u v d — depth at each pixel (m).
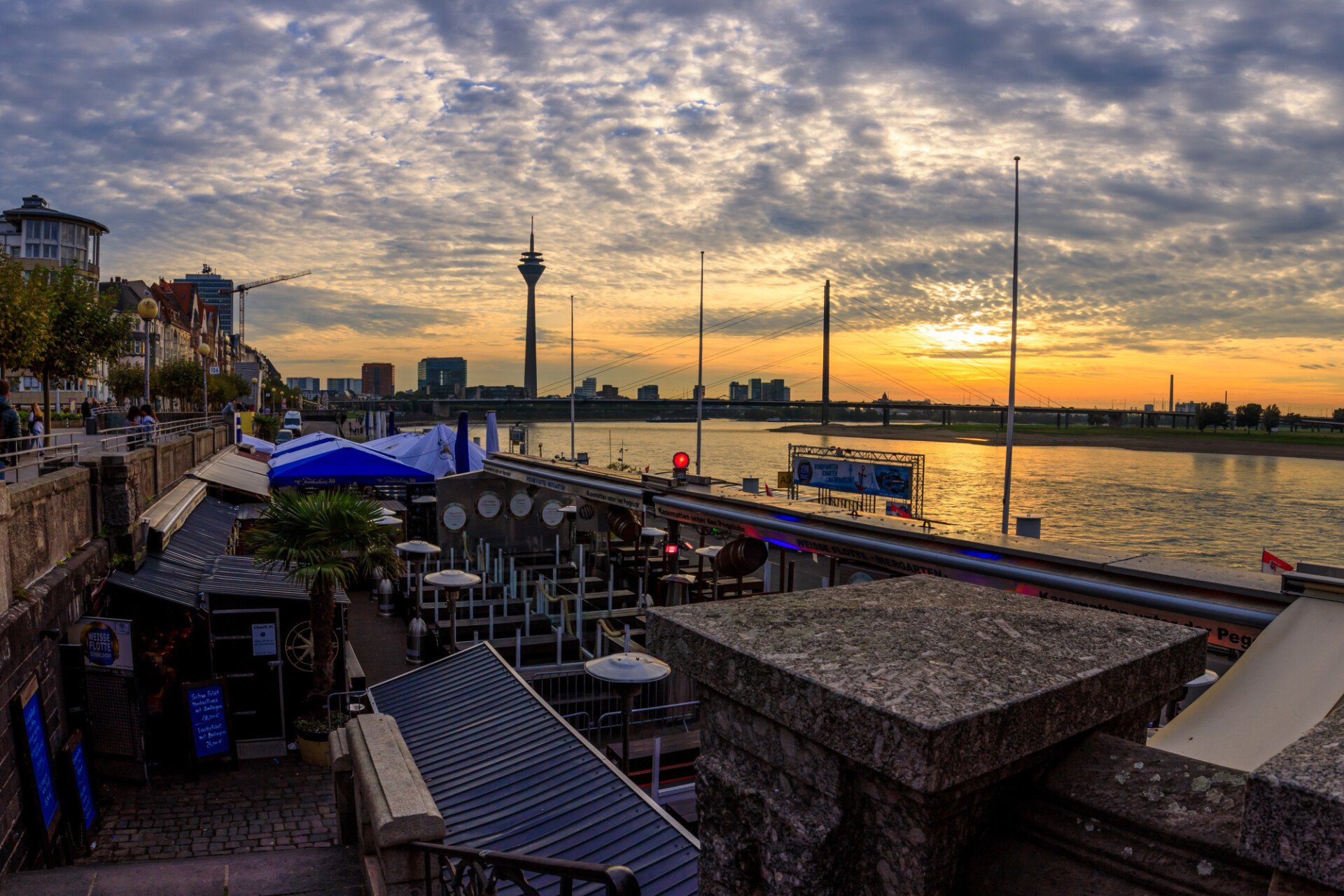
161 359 88.12
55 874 6.47
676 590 17.00
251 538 12.42
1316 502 92.25
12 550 8.24
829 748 1.70
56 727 9.55
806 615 2.19
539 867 3.27
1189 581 8.45
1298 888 1.21
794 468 34.84
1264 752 4.28
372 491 27.98
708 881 2.08
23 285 21.08
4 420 12.07
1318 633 5.94
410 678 9.70
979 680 1.72
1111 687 1.83
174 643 12.48
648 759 11.82
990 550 10.76
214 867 6.57
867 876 1.79
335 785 7.12
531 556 20.20
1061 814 1.71
